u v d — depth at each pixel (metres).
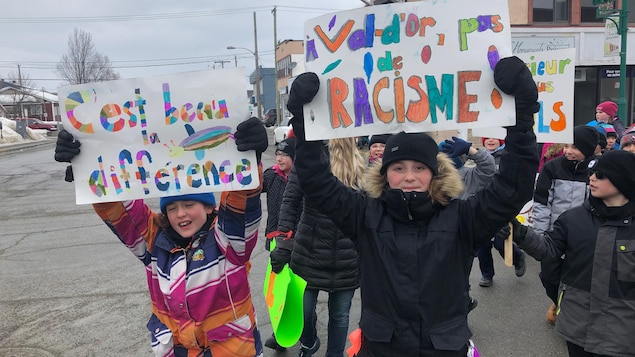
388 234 1.99
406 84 1.98
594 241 2.64
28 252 6.62
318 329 4.07
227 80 2.10
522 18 15.18
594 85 16.19
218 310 2.22
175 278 2.18
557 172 4.05
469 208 1.96
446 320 1.94
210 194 2.27
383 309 1.99
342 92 2.02
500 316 4.25
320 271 3.09
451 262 1.94
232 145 2.12
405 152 1.94
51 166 19.17
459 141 3.13
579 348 2.76
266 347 3.79
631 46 15.70
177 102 2.13
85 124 2.16
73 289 5.09
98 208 2.21
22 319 4.34
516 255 4.95
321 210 2.06
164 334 2.25
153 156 2.17
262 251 6.32
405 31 1.96
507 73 1.74
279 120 38.00
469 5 1.91
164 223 2.28
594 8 15.45
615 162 2.53
